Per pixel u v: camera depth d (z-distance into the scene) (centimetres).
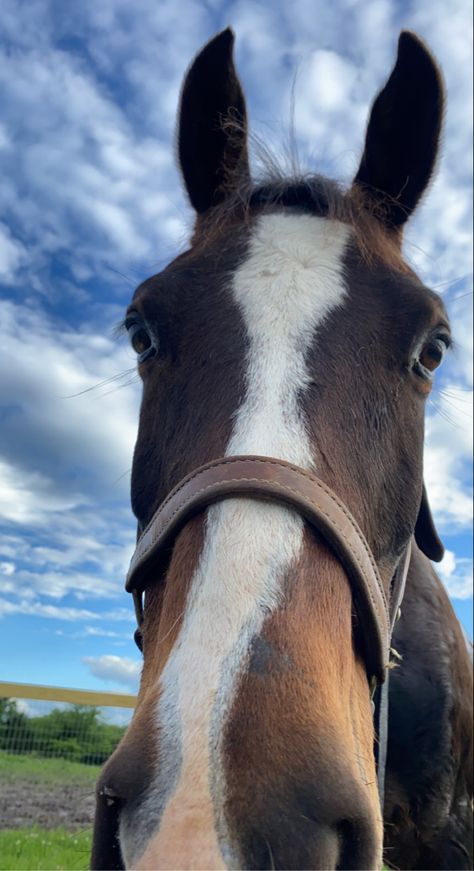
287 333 41
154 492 43
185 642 30
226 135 60
